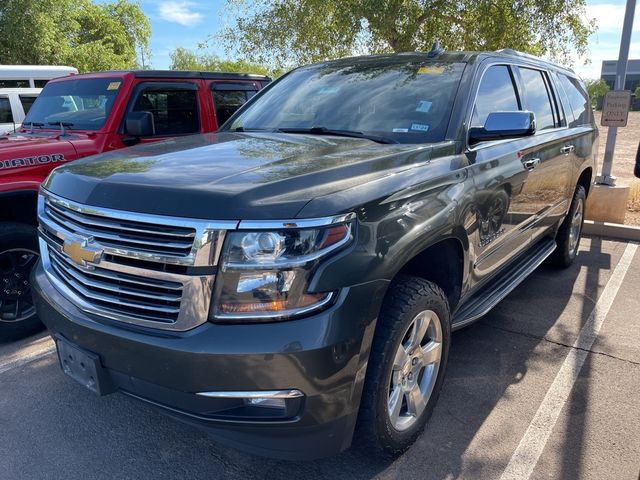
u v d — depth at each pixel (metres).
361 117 3.48
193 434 3.04
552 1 10.34
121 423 3.13
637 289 5.23
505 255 3.81
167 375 2.15
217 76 6.27
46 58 21.44
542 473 2.71
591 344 4.08
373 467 2.75
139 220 2.18
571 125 5.08
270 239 2.06
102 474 2.72
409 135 3.21
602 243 6.89
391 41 10.97
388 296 2.53
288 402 2.12
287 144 3.06
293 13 12.35
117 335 2.25
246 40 13.62
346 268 2.15
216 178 2.32
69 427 3.09
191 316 2.11
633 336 4.22
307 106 3.80
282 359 2.04
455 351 3.96
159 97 5.62
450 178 2.86
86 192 2.40
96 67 24.06
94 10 29.55
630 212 8.35
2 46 20.59
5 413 3.22
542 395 3.39
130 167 2.59
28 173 4.31
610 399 3.35
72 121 5.42
